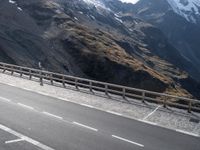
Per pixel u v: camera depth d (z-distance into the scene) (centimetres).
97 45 11338
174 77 16488
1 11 10012
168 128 2270
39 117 2319
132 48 17225
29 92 3253
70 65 9306
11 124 2112
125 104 2934
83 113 2514
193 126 2373
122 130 2130
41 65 8088
